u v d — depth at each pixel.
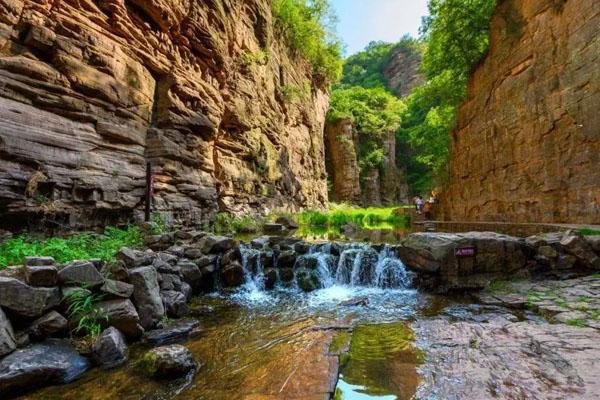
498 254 7.79
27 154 6.81
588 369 3.27
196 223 12.77
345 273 9.23
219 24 14.98
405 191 59.75
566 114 10.70
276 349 4.64
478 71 17.41
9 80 6.75
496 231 11.09
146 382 3.80
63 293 4.60
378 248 9.31
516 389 3.05
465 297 7.30
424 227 17.19
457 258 7.72
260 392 3.42
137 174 9.89
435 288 7.89
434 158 26.84
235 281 8.41
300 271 8.88
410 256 8.52
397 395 3.19
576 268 7.43
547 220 11.66
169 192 11.34
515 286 7.06
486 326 4.84
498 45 15.13
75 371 3.93
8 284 4.04
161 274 6.43
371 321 5.83
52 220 7.29
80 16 8.50
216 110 14.64
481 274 7.73
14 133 6.62
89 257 6.09
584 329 4.46
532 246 7.82
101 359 4.20
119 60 9.61
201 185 13.23
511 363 3.56
